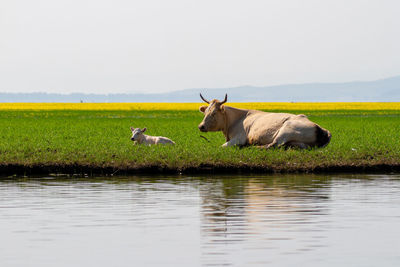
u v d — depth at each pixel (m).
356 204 31.75
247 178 41.12
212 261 22.05
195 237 25.22
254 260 22.06
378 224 27.20
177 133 72.44
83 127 90.75
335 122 109.69
